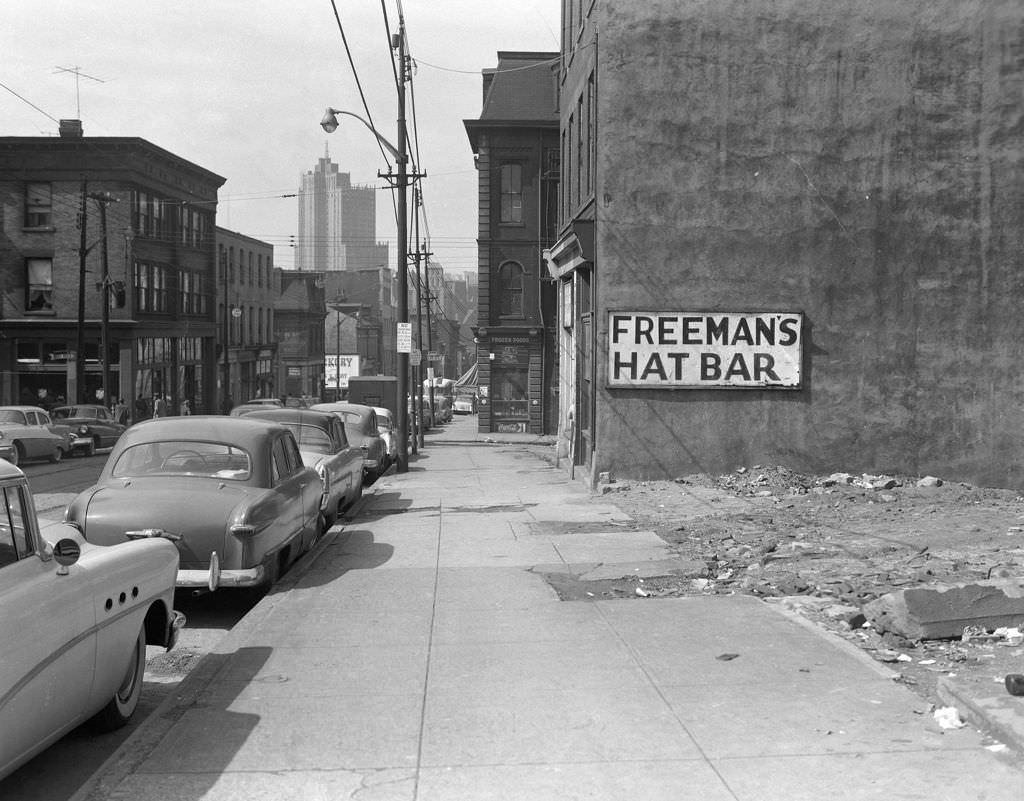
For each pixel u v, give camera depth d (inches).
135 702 255.1
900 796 184.7
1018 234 695.7
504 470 1036.5
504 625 331.0
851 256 697.6
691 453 702.5
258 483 411.5
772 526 522.3
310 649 305.7
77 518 378.6
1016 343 697.6
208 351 2527.1
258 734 229.9
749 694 249.0
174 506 378.9
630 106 692.1
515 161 1915.6
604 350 699.4
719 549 465.7
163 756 216.5
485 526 561.3
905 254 697.0
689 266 695.7
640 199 695.1
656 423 701.3
